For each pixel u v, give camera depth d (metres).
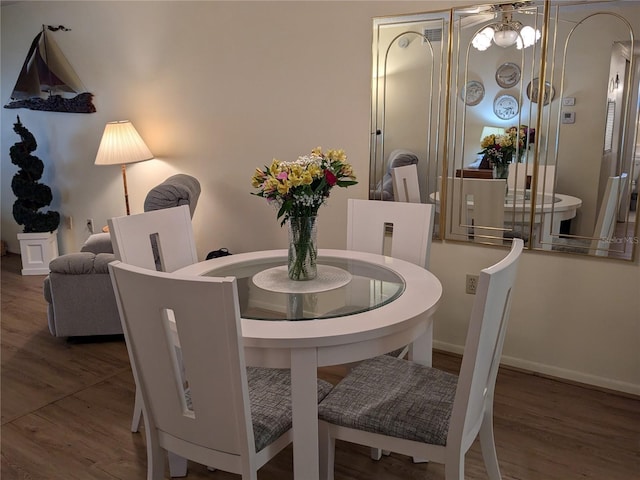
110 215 4.70
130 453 2.18
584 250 2.56
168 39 3.87
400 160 3.00
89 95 4.47
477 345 1.36
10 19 4.88
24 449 2.21
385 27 2.90
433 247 2.99
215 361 1.35
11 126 5.20
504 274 1.38
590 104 2.44
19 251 5.50
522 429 2.29
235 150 3.71
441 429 1.52
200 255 4.09
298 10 3.21
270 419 1.58
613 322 2.56
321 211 3.35
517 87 2.59
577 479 1.98
